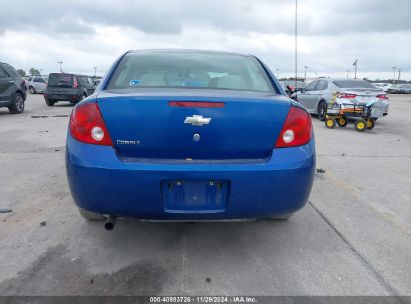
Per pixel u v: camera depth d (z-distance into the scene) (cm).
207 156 272
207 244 336
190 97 267
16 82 1426
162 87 317
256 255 318
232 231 362
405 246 338
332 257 317
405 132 1057
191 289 269
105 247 327
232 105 269
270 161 274
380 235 360
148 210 270
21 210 406
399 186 515
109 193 267
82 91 1945
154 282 277
